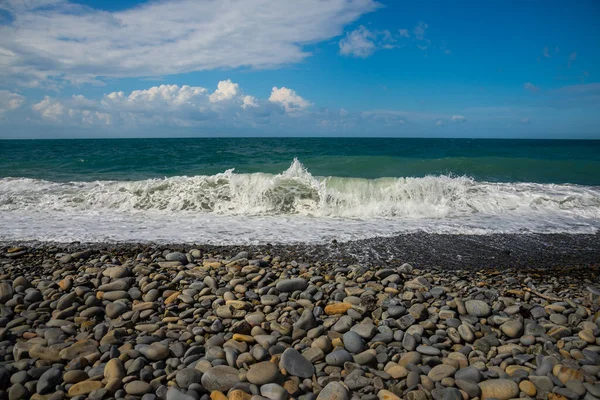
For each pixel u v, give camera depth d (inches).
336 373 102.8
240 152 817.5
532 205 335.9
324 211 315.9
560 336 122.3
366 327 122.8
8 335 117.6
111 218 291.6
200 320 129.4
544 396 94.6
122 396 92.8
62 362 105.6
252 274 168.2
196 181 353.7
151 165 622.2
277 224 279.9
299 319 126.0
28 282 156.5
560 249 231.3
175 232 255.9
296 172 378.9
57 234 246.8
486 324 133.3
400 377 100.6
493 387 96.0
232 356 106.2
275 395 91.0
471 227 274.4
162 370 103.3
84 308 137.3
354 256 213.6
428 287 159.2
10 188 378.0
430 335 124.5
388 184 363.6
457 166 575.2
